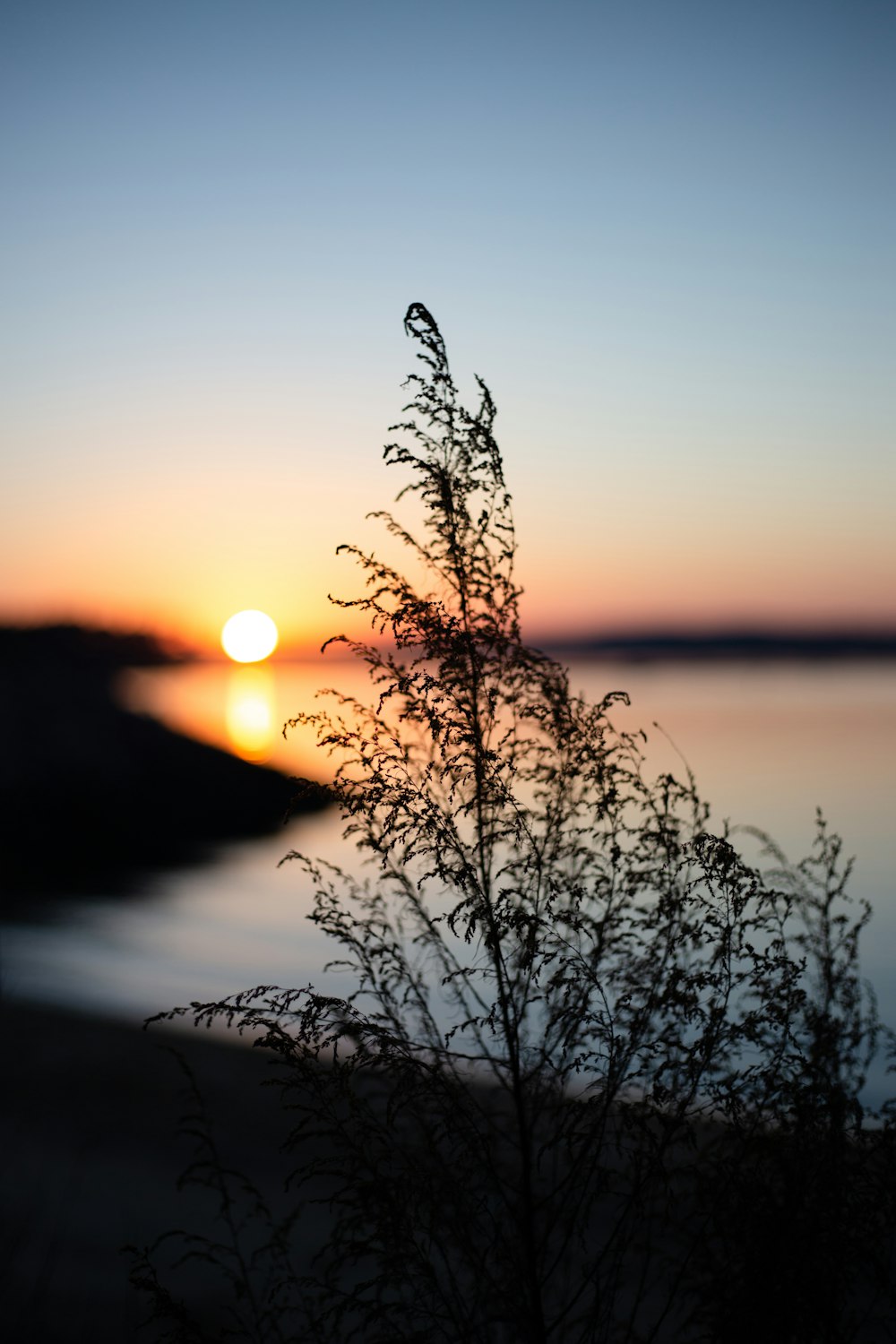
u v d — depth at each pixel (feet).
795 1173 8.20
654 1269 9.63
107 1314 13.38
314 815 119.34
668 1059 8.50
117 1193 20.39
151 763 116.26
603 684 428.97
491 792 8.61
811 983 9.87
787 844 84.28
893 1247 8.64
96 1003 46.21
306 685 523.70
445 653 8.73
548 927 8.63
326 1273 8.55
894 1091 18.45
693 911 9.09
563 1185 8.39
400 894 9.68
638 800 9.32
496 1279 8.37
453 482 8.86
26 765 105.60
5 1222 17.61
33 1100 27.63
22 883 79.61
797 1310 7.92
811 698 370.73
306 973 56.80
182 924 70.59
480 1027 9.09
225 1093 28.86
